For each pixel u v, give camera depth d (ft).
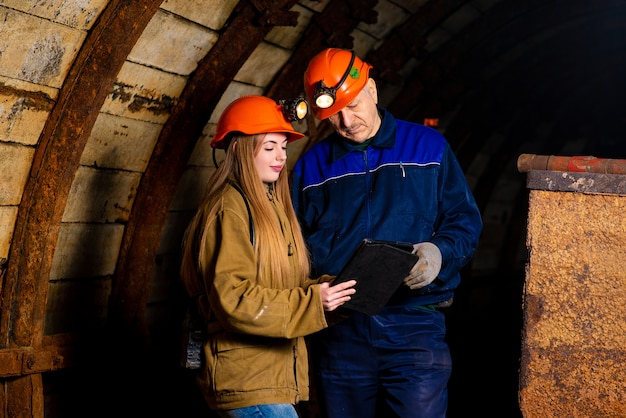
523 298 9.72
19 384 11.39
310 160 11.24
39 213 11.02
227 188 8.61
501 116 26.12
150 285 15.24
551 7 20.75
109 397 13.39
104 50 10.61
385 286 8.96
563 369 9.64
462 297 28.19
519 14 20.48
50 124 10.79
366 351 10.43
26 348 11.33
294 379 8.63
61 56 10.44
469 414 20.51
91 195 12.67
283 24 13.88
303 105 9.04
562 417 9.70
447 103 21.95
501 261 33.04
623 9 21.65
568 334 9.61
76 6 10.03
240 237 8.30
